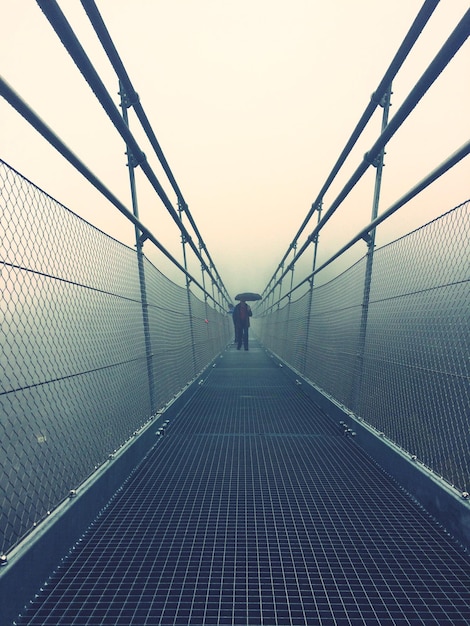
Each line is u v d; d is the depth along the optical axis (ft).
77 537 3.64
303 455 6.42
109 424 5.10
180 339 11.03
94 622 2.60
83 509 3.81
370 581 3.05
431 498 4.23
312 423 8.64
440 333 4.29
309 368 12.89
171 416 8.68
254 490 4.95
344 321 8.61
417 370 4.85
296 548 3.55
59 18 3.53
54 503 3.51
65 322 4.01
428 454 4.51
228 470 5.70
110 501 4.60
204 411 9.92
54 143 3.60
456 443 3.92
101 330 5.03
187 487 5.06
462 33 3.61
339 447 6.87
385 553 3.46
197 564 3.29
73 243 4.27
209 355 19.49
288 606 2.76
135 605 2.76
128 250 6.33
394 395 5.64
